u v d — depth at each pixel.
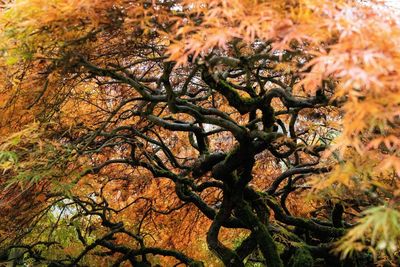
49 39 3.39
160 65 5.80
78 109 5.85
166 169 6.48
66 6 2.97
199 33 2.65
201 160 5.85
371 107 2.10
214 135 8.11
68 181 4.82
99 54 4.48
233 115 7.45
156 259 8.12
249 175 5.62
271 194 6.41
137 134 5.79
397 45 2.31
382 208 2.20
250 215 5.80
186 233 8.23
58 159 4.43
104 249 8.12
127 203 8.08
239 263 5.77
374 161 2.80
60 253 7.61
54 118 5.05
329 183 2.67
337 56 2.22
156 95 5.01
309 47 2.95
